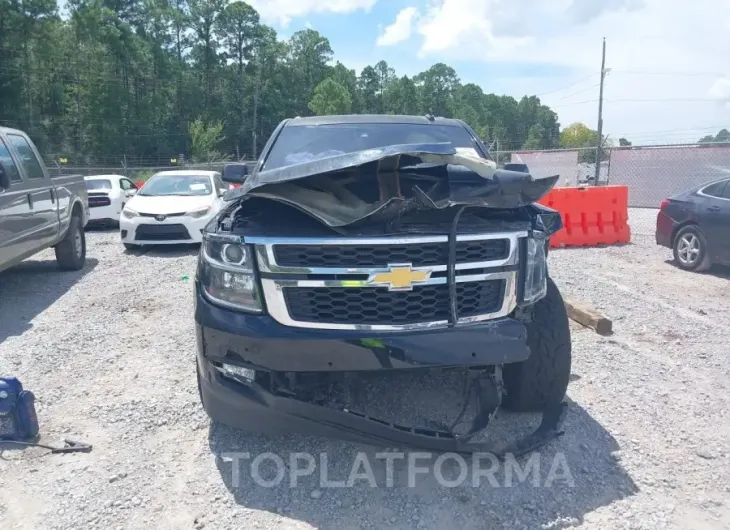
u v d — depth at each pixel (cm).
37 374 497
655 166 1980
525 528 300
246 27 9331
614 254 1031
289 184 332
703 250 871
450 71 11300
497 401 359
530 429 383
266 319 321
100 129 6994
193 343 570
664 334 587
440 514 312
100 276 881
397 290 320
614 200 1127
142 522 307
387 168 342
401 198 315
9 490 334
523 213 365
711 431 392
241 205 360
